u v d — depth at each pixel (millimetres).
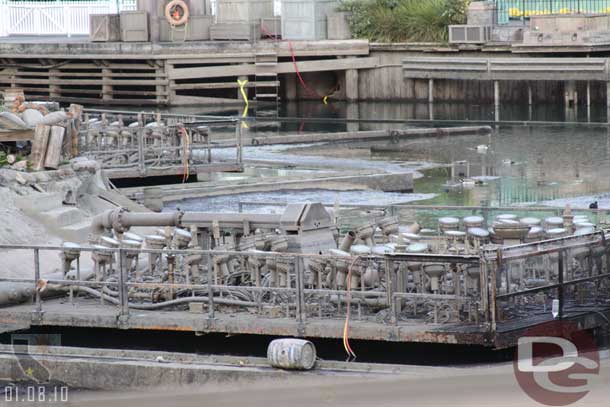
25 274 24047
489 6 59562
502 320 20047
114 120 46062
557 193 36562
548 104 58969
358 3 64688
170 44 62656
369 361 20844
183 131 38000
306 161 43656
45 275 23469
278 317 21250
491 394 17922
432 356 20719
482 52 59656
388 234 23562
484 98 60406
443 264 20453
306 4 63969
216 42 62938
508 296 19906
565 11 60844
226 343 21750
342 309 21484
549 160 42969
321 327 20578
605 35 56750
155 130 37812
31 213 27625
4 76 67000
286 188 37812
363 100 63938
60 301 23016
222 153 45844
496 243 22094
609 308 20812
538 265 21641
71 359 19922
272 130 53844
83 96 66375
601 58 55625
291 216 22344
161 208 34906
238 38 63844
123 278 21734
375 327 20250
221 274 22016
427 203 35438
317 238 22469
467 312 20562
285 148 47625
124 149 37375
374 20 64062
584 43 56250
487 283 19750
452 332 19844
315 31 64250
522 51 57844
